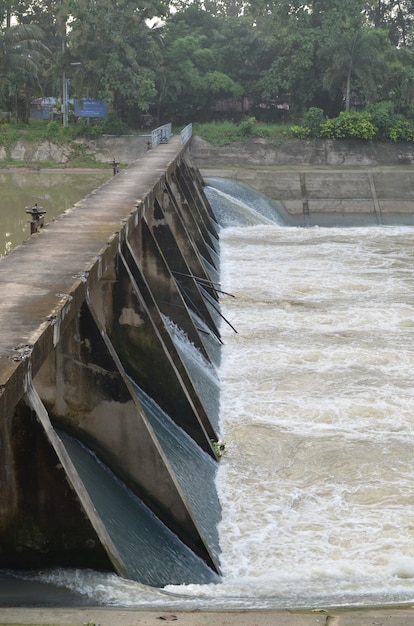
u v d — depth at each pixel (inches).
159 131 2014.0
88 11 2432.3
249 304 1130.0
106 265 629.6
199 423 660.1
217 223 1777.8
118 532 450.6
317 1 2635.3
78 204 871.7
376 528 565.6
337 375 858.1
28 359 374.3
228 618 317.1
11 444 371.9
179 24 2738.7
